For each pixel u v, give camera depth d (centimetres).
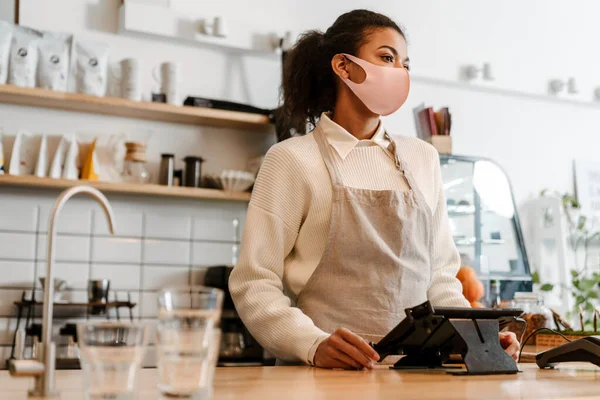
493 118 451
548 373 139
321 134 181
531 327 270
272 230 171
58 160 325
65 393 96
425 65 425
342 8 407
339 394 98
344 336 143
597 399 100
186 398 85
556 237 435
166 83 344
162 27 356
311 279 171
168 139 362
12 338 323
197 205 367
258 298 162
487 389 107
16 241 329
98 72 331
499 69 449
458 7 441
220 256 370
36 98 320
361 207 171
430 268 180
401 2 425
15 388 106
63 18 342
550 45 470
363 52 184
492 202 380
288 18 390
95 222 344
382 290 168
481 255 370
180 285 359
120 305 323
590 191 474
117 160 341
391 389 105
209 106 349
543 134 466
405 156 185
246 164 378
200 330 86
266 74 385
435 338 138
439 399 94
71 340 309
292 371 136
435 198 187
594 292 433
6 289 325
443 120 375
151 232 356
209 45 371
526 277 376
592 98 479
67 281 336
